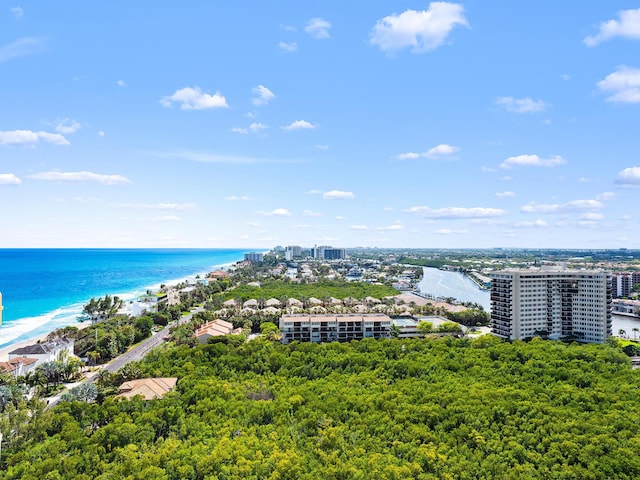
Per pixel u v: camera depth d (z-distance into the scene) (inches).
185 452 3951.8
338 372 6274.6
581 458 3983.8
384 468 3784.5
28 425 4291.3
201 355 6692.9
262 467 3759.8
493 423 4623.5
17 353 7165.4
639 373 6072.8
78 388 5285.4
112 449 4126.5
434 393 5295.3
